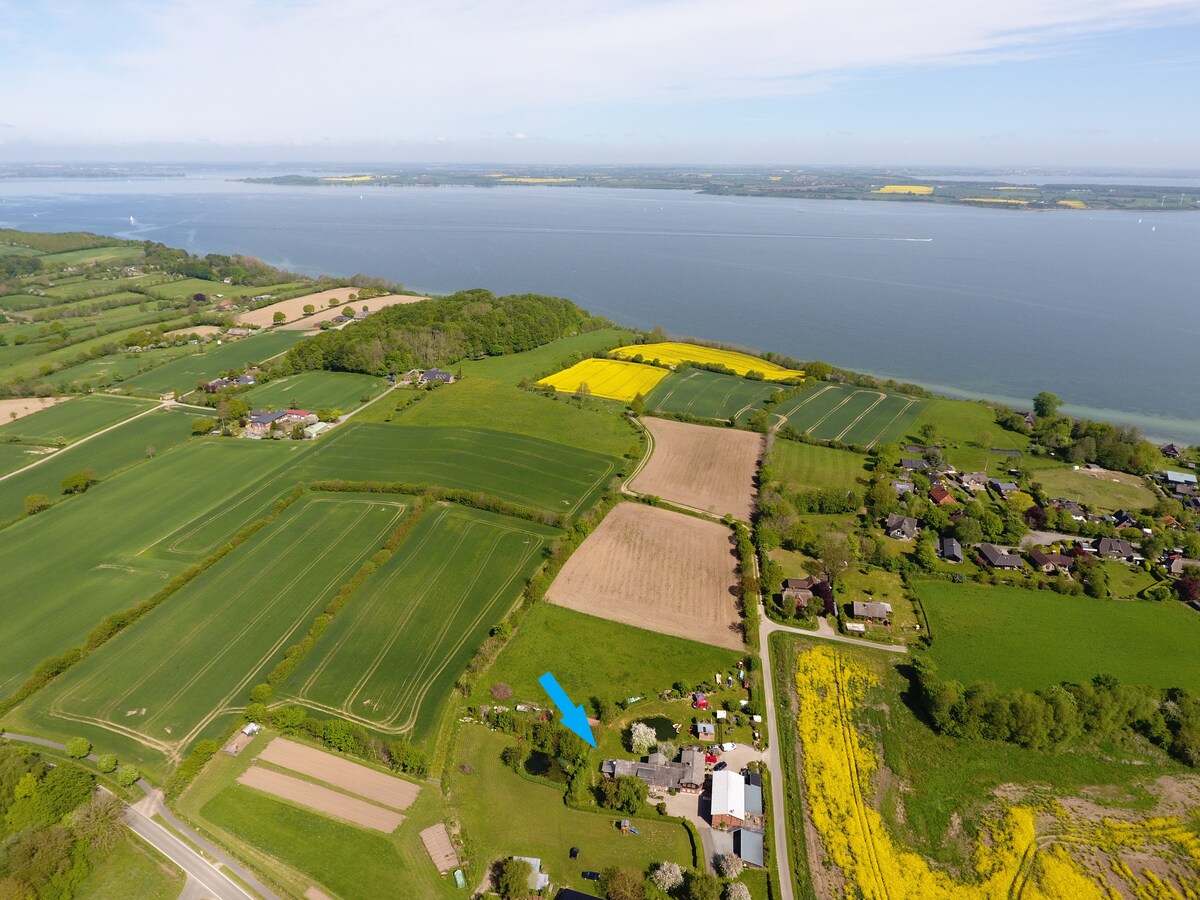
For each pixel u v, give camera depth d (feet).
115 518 386.32
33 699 262.88
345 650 289.12
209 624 303.68
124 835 210.38
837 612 317.42
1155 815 227.61
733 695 272.51
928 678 270.26
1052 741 251.19
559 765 240.73
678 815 223.71
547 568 338.75
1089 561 348.38
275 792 227.81
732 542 371.97
